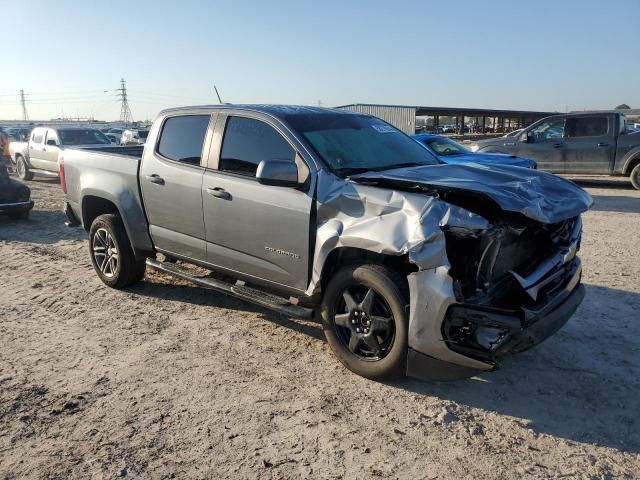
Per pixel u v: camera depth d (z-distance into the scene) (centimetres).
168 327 524
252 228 465
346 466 316
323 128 473
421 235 353
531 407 378
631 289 608
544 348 466
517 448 332
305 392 399
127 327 524
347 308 415
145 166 566
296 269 441
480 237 360
